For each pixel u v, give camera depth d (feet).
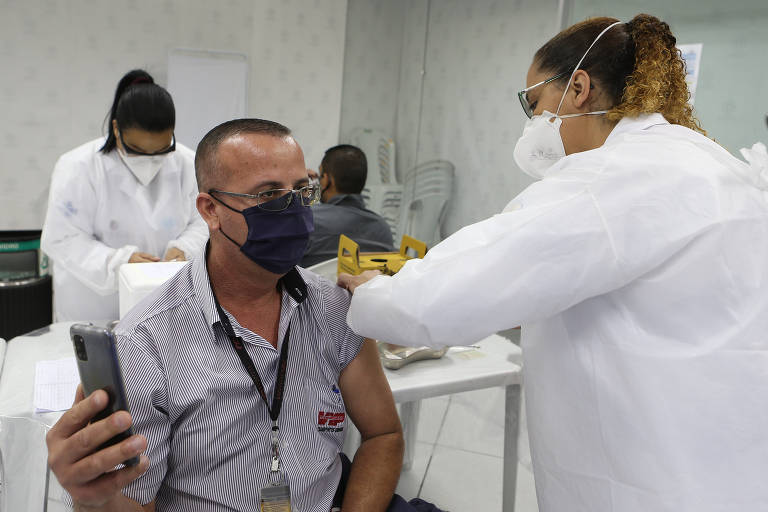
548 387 3.51
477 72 11.82
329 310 3.96
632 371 3.10
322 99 14.60
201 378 3.46
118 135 6.79
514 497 6.63
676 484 3.01
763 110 7.38
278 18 13.78
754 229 3.04
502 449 8.94
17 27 11.56
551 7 10.20
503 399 10.39
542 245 2.98
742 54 7.50
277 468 3.59
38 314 11.50
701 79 7.93
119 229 7.34
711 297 3.00
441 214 13.04
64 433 2.48
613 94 3.51
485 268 3.03
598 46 3.46
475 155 12.09
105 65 12.34
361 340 4.07
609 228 2.95
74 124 12.33
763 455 2.99
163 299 3.55
